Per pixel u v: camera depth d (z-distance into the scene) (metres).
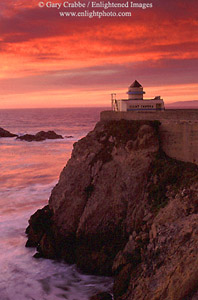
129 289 17.88
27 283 21.67
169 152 24.89
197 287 13.62
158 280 15.39
